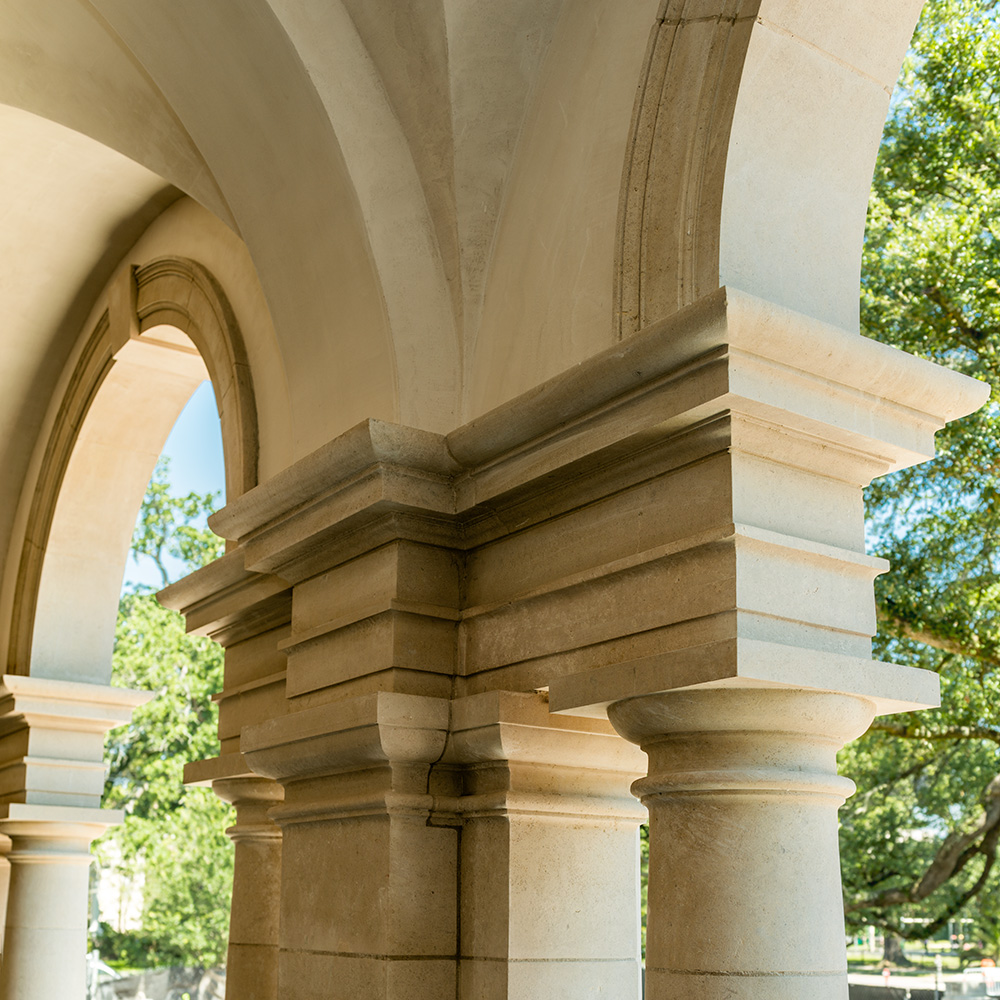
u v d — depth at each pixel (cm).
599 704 322
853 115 346
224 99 453
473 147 423
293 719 418
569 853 373
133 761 2375
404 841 375
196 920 2234
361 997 371
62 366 840
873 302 1129
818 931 284
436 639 396
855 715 299
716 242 319
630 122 354
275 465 543
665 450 320
